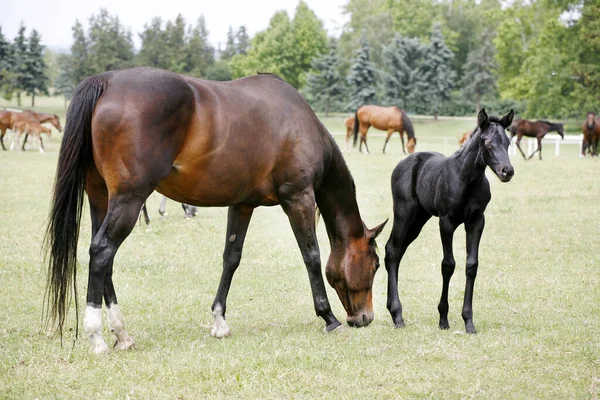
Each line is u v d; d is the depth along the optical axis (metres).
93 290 5.97
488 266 10.71
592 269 10.36
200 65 90.56
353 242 7.60
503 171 6.41
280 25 95.75
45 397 5.20
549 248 11.98
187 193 6.47
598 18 57.62
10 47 80.38
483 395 5.33
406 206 7.87
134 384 5.48
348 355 6.33
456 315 8.06
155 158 5.94
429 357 6.25
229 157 6.39
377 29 98.25
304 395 5.34
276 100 6.89
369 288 7.66
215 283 9.74
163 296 8.88
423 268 10.66
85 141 5.90
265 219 15.62
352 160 30.44
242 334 7.22
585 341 6.70
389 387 5.50
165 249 11.93
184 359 6.05
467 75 81.12
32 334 6.92
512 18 73.81
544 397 5.30
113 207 5.93
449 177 7.07
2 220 14.74
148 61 87.69
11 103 94.56
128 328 7.37
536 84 60.84
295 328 7.50
